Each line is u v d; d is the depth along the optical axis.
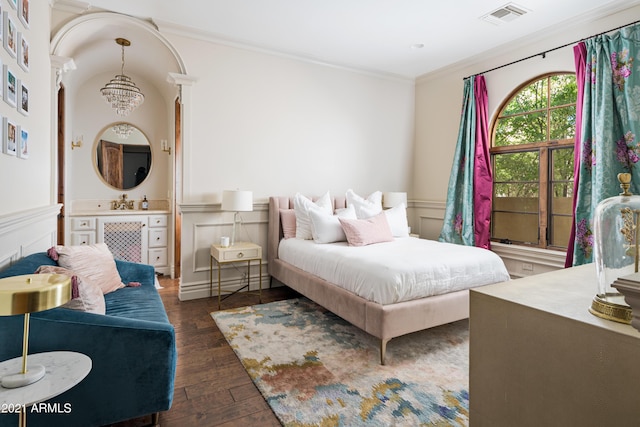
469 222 4.18
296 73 4.24
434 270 2.55
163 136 5.05
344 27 3.50
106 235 4.30
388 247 3.20
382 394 1.97
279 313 3.28
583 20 3.22
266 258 4.17
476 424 1.01
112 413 1.53
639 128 2.82
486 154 4.11
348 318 2.60
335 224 3.57
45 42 2.77
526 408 0.89
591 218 3.06
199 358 2.40
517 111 3.95
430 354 2.48
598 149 2.98
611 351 0.73
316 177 4.42
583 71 3.17
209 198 3.77
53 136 2.97
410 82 5.13
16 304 1.07
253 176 4.01
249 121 3.96
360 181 4.75
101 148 4.69
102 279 2.40
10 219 1.75
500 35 3.65
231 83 3.84
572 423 0.80
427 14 3.21
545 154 3.67
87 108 4.59
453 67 4.53
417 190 5.17
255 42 3.85
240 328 2.91
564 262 3.45
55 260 2.17
